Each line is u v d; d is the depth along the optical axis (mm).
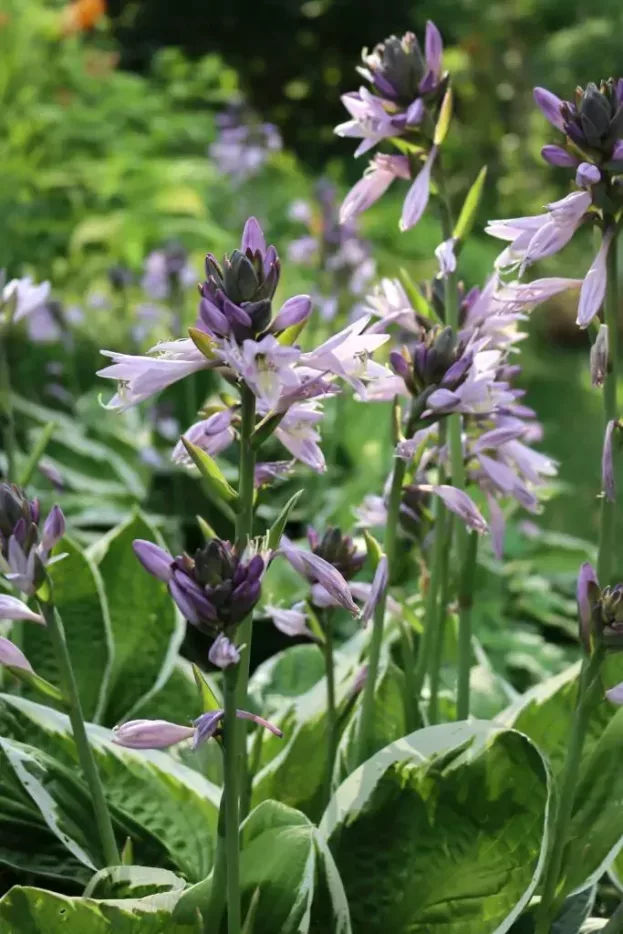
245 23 11406
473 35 8273
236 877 1267
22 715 1462
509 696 1646
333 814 1361
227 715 1240
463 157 7910
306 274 4180
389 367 1396
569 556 2527
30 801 1430
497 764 1335
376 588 1336
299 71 11641
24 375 3037
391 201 6500
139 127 6191
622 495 3775
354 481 2523
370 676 1415
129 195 4945
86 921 1280
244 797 1405
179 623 1646
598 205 1316
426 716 1547
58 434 2621
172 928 1291
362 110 1426
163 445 2594
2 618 1304
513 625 2453
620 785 1368
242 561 1239
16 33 5418
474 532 1474
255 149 3949
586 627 1302
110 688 1609
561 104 1326
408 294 1463
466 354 1340
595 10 7812
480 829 1339
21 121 4949
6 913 1270
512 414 1494
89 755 1344
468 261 5531
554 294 1355
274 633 2020
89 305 3412
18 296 1637
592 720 1450
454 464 1441
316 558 1286
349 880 1356
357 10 11398
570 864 1356
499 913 1338
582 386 5277
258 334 1242
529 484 1508
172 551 2320
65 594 1607
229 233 4992
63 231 4457
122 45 10641
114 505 2484
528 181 7324
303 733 1495
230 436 1316
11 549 1295
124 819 1427
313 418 1301
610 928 1349
